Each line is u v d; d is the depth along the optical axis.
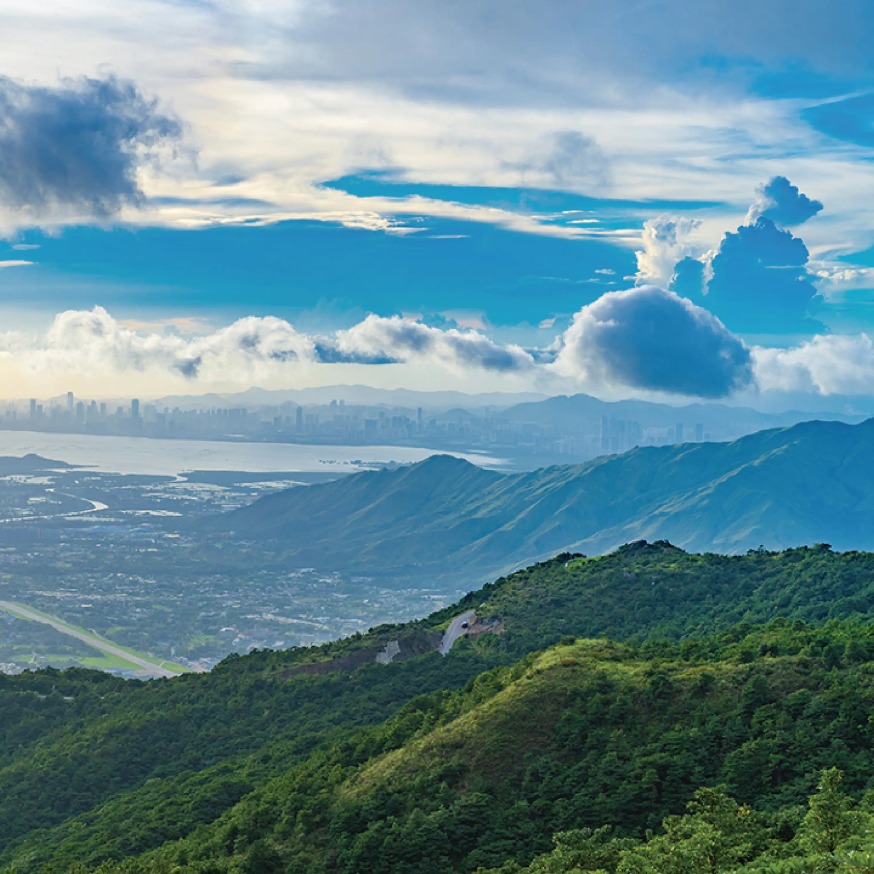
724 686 108.94
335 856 97.31
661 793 95.81
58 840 132.00
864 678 104.06
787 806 89.69
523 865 90.31
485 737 107.94
